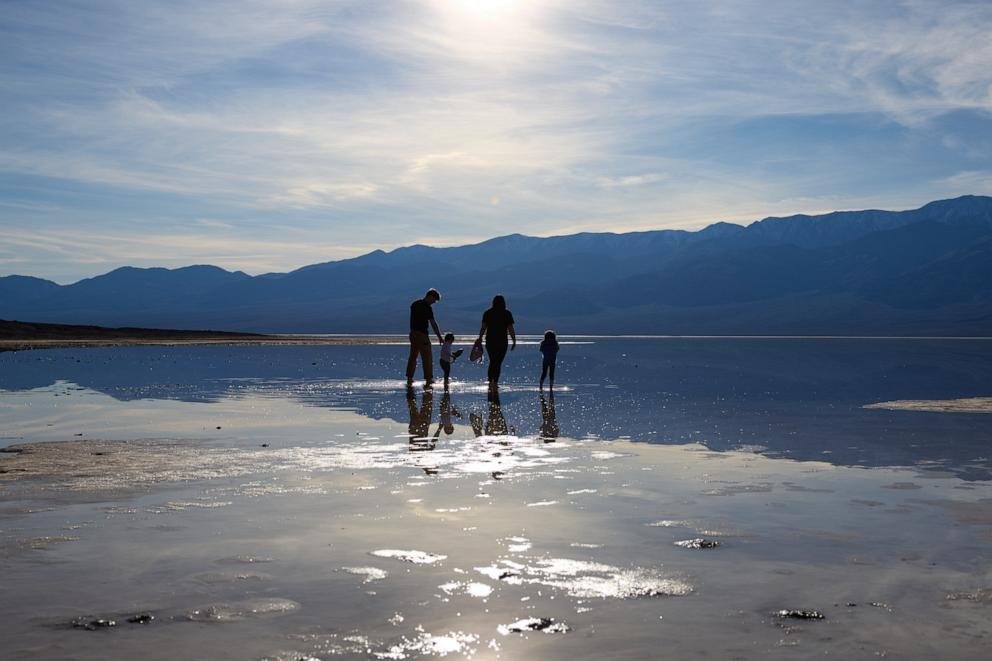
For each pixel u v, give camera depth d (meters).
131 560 4.37
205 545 4.70
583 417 12.38
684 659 3.05
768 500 6.08
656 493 6.34
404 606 3.65
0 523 5.24
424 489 6.46
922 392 17.95
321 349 54.53
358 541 4.80
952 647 3.19
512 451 8.70
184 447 8.84
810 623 3.45
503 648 3.16
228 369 27.14
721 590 3.89
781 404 14.71
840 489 6.52
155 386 18.81
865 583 4.02
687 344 83.69
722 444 9.30
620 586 3.95
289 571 4.18
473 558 4.43
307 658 3.06
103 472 7.20
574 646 3.18
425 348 18.09
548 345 18.73
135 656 3.07
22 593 3.81
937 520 5.41
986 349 64.75
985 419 11.99
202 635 3.29
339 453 8.47
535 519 5.40
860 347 69.81
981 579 4.09
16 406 13.78
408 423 11.46
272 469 7.42
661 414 12.86
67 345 50.22
